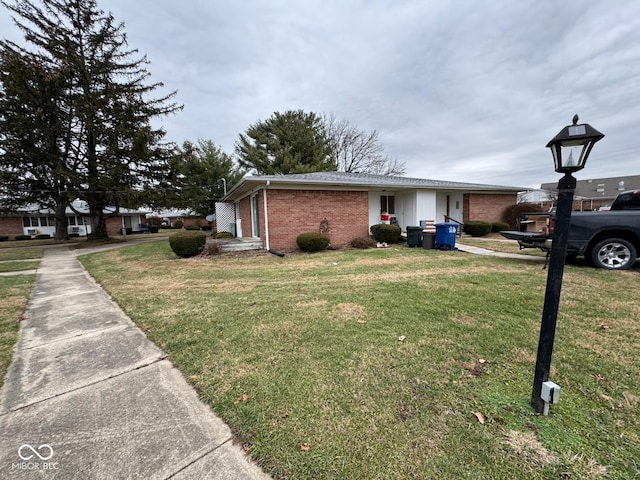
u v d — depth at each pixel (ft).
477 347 8.38
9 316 12.35
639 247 17.78
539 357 5.57
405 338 9.07
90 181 46.78
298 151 76.48
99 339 9.83
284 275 19.01
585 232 18.70
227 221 56.18
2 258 33.30
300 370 7.43
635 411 5.63
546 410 5.50
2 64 40.83
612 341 8.59
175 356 8.48
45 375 7.59
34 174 48.93
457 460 4.62
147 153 50.11
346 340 9.06
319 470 4.54
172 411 6.06
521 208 45.98
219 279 18.49
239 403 6.23
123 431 5.49
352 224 35.09
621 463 4.47
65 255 36.09
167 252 33.27
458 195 46.01
